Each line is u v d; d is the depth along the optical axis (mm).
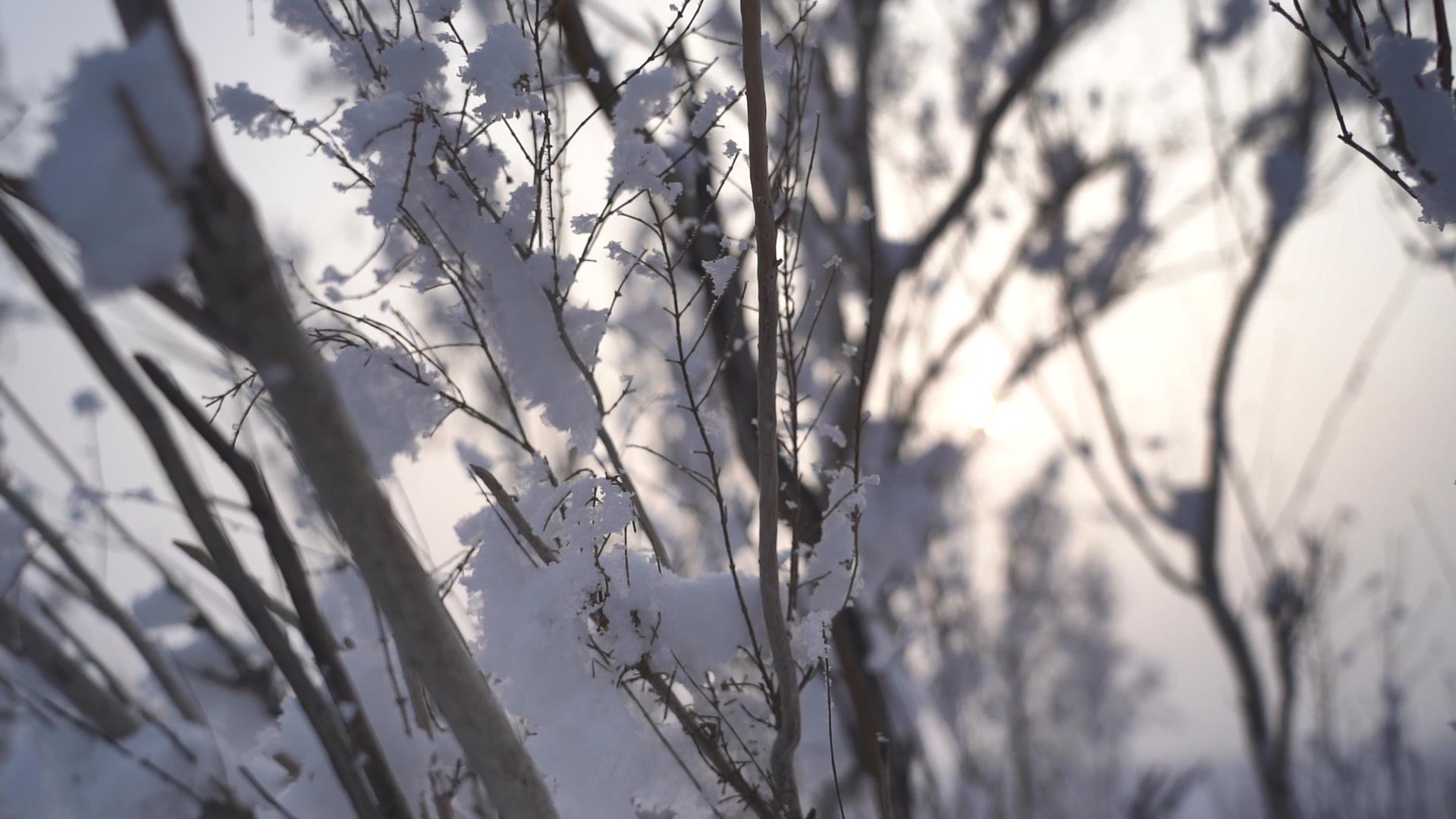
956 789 5227
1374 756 4863
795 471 1482
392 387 1478
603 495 1382
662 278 1404
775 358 1193
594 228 1354
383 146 1337
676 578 1535
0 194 983
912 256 3867
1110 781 6770
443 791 1541
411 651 958
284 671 1201
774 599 1289
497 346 1501
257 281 762
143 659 1448
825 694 1674
